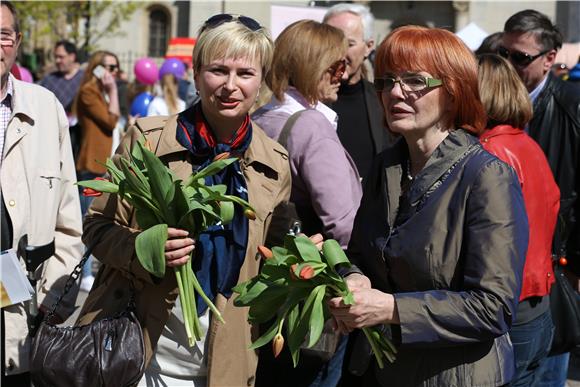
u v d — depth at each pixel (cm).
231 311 360
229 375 361
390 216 328
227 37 350
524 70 555
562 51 1509
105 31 3297
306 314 308
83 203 950
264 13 2170
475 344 315
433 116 321
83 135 989
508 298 298
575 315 466
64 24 3186
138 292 358
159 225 324
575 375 710
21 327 392
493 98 433
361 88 588
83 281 935
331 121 468
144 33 3928
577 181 529
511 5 3064
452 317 299
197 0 2270
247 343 369
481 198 304
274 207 375
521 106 434
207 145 362
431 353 319
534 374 437
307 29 459
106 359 341
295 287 315
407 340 301
